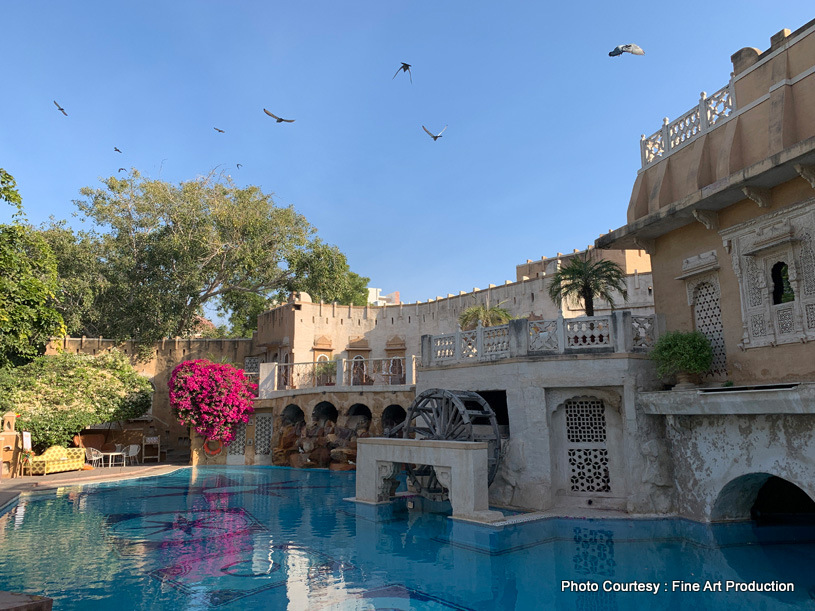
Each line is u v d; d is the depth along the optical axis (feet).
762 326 38.17
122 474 69.10
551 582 28.50
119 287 110.93
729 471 36.86
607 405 45.88
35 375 79.20
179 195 117.08
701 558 32.01
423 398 51.96
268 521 43.88
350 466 74.49
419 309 115.14
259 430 85.97
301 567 31.50
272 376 86.07
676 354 41.50
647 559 31.96
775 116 36.99
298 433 82.17
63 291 105.50
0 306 48.44
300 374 83.97
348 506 49.62
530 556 33.17
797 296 35.68
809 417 31.53
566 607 25.13
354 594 27.04
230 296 131.75
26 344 56.29
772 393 32.24
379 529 40.91
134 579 29.40
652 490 41.83
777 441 33.50
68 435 75.66
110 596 26.78
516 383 47.24
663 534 37.04
